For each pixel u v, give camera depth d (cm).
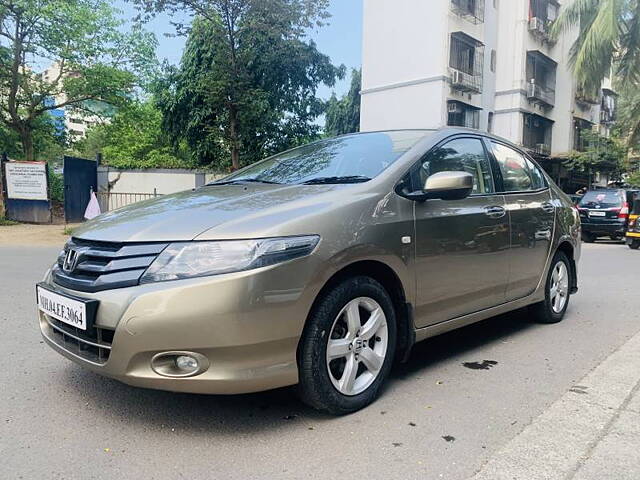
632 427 274
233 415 284
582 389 326
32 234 1326
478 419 283
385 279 312
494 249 383
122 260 253
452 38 2345
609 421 281
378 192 304
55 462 235
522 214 420
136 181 1994
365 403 295
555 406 300
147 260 249
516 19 2691
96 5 1970
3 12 1762
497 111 2778
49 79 2075
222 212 272
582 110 3216
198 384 241
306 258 257
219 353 240
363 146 375
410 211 315
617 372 357
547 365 372
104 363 251
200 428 269
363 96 2592
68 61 1952
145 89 2108
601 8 1673
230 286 238
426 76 2352
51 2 1775
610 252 1209
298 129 2108
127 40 2020
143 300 239
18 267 787
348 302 281
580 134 3195
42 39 1867
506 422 280
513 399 311
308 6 1666
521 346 418
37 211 1603
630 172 3778
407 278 311
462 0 2384
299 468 232
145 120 2255
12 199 1591
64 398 304
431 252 326
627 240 1315
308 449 249
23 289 615
